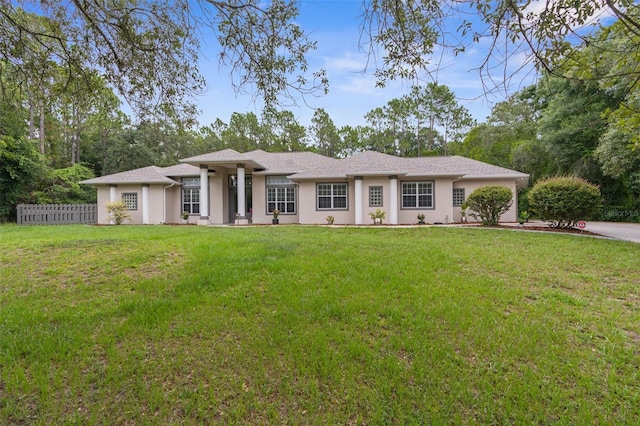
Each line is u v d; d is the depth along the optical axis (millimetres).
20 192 19219
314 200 17688
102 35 4633
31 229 13156
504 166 30875
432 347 3293
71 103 5578
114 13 4461
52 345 3355
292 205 19062
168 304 4387
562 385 2799
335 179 17547
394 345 3357
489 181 18312
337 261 6566
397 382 2809
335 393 2707
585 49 3527
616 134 15531
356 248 8133
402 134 40656
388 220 16641
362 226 14555
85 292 4980
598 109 19594
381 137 40875
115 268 6199
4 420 2426
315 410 2545
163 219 18938
